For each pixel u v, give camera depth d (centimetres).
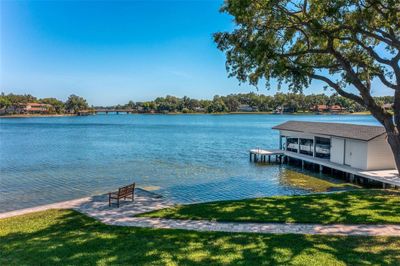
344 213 1168
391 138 1508
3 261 786
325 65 1656
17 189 2158
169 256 795
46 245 899
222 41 1505
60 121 13325
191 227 1067
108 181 2428
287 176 2642
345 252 809
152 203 1470
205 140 5722
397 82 1436
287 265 734
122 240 928
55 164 3169
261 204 1346
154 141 5531
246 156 3788
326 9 1227
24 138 5919
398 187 2034
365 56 1673
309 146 3120
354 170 2389
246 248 845
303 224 1066
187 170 2905
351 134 2548
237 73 1546
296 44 1616
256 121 12231
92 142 5309
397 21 1310
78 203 1480
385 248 833
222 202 1419
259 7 1316
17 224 1164
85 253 826
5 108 16762
